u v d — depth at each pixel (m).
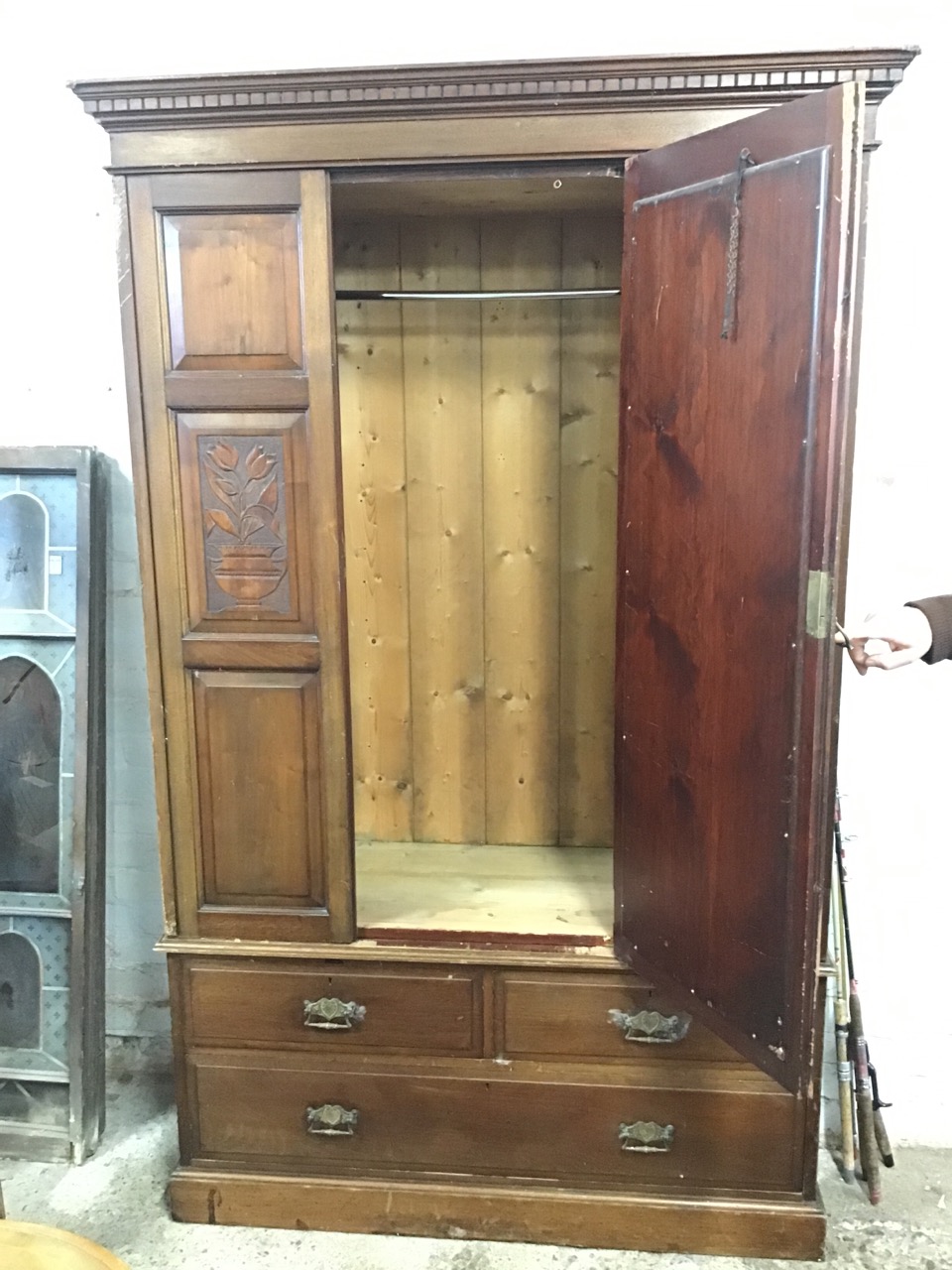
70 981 2.17
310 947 1.88
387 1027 1.91
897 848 2.18
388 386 2.17
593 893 2.07
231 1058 1.95
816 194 1.26
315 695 1.80
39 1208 2.03
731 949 1.55
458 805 2.36
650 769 1.71
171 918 1.91
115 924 2.44
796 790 1.39
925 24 1.90
